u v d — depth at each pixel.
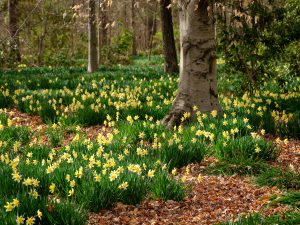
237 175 6.01
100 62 24.69
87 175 4.93
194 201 5.19
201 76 8.13
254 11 9.18
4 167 4.97
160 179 5.15
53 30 25.91
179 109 8.18
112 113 9.01
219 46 10.10
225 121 7.30
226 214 4.78
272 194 5.25
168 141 6.44
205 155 6.63
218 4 8.23
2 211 3.93
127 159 5.70
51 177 4.92
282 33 10.12
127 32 27.59
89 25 18.41
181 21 8.22
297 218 4.16
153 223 4.55
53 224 4.05
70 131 8.41
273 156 6.56
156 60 30.19
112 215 4.68
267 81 12.77
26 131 7.67
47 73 17.16
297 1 10.62
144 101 10.77
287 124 7.93
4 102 10.41
